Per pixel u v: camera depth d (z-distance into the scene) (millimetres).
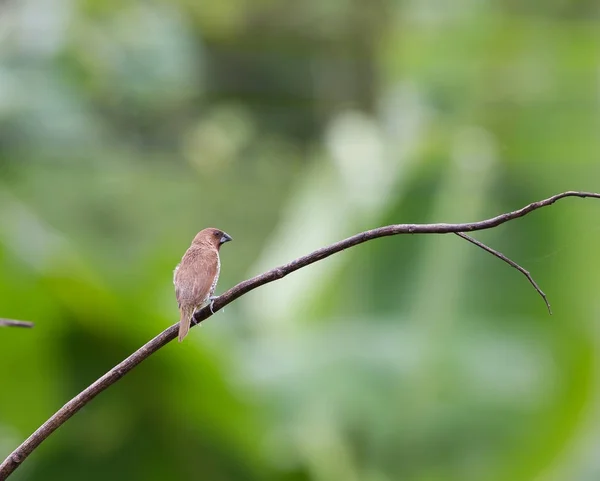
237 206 22188
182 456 10875
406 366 12312
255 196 22484
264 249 21844
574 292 12766
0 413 10836
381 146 14625
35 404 10898
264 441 11086
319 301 13320
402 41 17328
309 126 23594
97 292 10039
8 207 11508
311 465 11320
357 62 23266
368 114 23000
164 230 20953
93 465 10820
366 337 12594
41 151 18094
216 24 22688
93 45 17828
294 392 12055
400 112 16422
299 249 14141
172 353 10297
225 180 22266
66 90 17484
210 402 10695
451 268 12906
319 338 12766
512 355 12422
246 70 23125
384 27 22438
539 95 15023
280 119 23234
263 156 22875
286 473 11062
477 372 12242
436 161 13367
